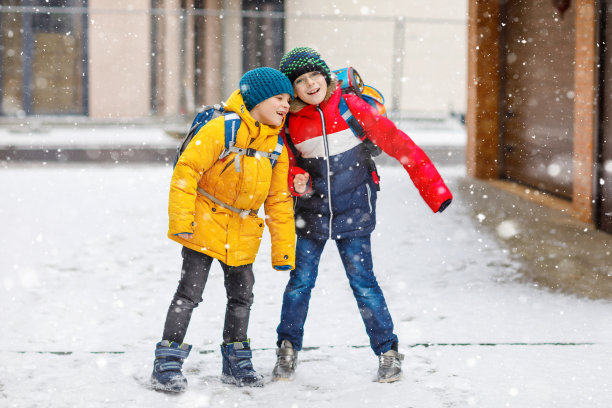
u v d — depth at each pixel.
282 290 6.12
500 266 6.95
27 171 14.71
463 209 10.26
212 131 3.76
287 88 3.77
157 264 7.12
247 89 3.76
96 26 22.61
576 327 5.11
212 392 3.98
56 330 5.07
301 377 4.21
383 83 25.73
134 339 4.90
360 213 4.09
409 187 12.48
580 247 7.71
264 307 5.62
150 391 3.98
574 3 9.99
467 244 7.95
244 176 3.81
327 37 25.52
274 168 3.96
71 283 6.38
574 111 9.45
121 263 7.15
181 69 23.44
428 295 5.98
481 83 13.34
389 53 25.61
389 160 16.14
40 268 6.93
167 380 3.95
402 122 23.72
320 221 4.09
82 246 7.91
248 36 25.23
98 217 9.63
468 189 12.24
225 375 4.14
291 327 4.19
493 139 13.44
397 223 9.24
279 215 3.97
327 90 3.92
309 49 3.88
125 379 4.16
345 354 4.60
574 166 9.43
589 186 9.02
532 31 11.77
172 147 17.11
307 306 4.21
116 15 22.67
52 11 17.94
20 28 22.30
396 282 6.41
